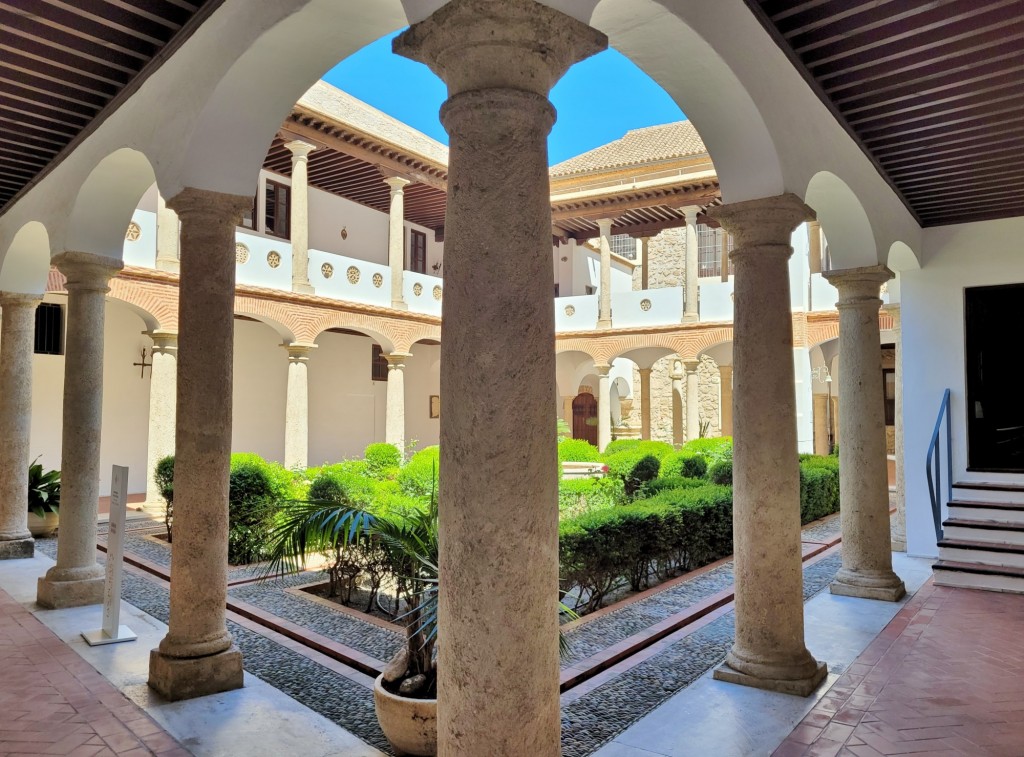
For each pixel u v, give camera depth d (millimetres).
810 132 4785
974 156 6098
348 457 20750
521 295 2510
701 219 21312
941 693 4324
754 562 4387
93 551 6578
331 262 16359
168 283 12875
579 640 5312
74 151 6086
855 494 6598
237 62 3979
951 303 8195
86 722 3943
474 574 2451
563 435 16562
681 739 3709
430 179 18312
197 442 4383
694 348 19312
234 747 3656
